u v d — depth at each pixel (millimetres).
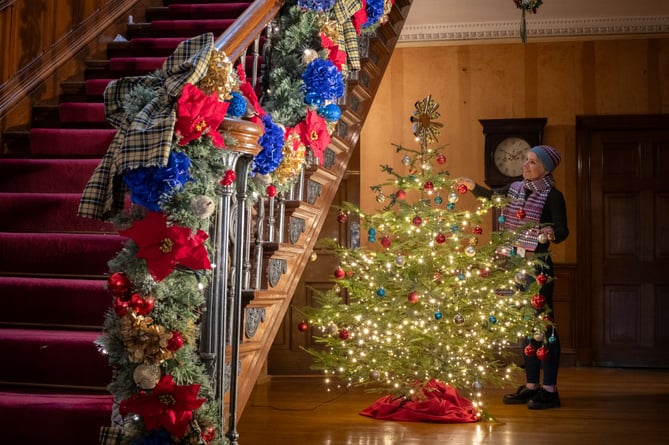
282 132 3330
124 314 2543
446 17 8789
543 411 5543
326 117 4004
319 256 7988
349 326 5488
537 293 5281
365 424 5004
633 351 8875
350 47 4543
